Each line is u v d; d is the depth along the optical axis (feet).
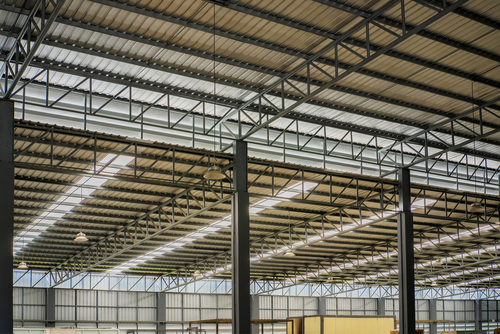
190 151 93.30
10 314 65.82
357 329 110.22
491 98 91.40
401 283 107.34
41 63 74.43
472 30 71.51
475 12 67.67
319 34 70.74
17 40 67.56
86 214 121.49
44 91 80.84
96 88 83.76
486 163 122.52
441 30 71.46
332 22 69.00
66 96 82.43
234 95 88.22
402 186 111.04
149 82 82.48
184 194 110.83
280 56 76.69
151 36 70.90
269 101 84.07
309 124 100.83
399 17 68.13
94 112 80.38
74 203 114.42
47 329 112.47
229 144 95.09
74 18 66.18
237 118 96.12
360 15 67.00
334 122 100.63
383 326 112.27
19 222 125.70
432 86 87.30
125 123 87.30
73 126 82.58
